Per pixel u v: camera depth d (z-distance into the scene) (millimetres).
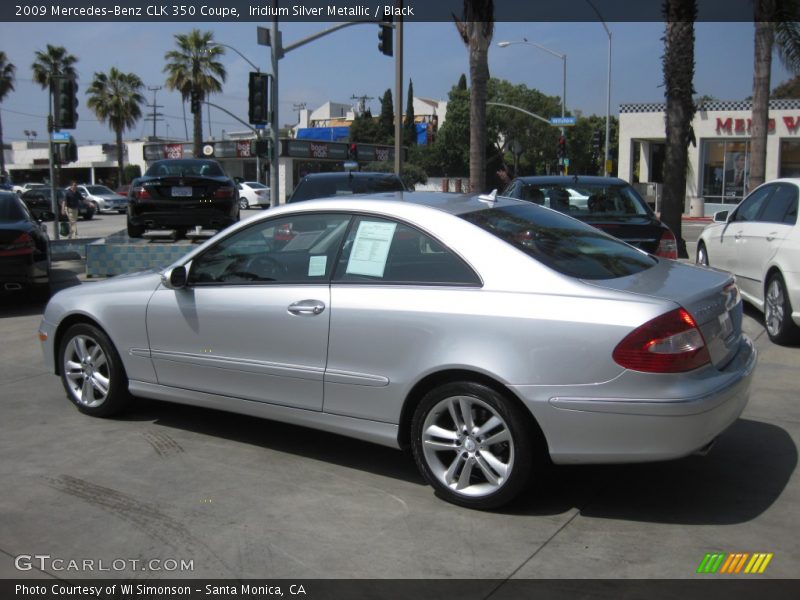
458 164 64062
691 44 13891
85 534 3662
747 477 4258
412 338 3902
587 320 3521
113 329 5137
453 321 3785
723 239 8961
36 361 7117
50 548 3531
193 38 47656
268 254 4551
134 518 3826
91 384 5387
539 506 3920
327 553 3459
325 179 12383
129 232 13789
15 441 4945
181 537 3623
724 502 3945
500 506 3822
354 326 4082
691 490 4094
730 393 3635
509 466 3727
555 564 3338
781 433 4949
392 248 4133
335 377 4180
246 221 4672
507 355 3646
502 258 3844
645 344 3434
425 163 63594
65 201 23750
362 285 4141
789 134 33062
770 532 3609
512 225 4195
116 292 5145
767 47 16344
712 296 3807
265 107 18734
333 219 4387
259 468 4480
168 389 4957
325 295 4219
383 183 12398
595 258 4098
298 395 4367
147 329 4961
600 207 8758
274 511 3898
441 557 3412
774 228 7547
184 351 4805
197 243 12312
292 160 54125
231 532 3670
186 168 13961
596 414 3510
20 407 5676
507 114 61375
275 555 3447
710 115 34781
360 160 57719
